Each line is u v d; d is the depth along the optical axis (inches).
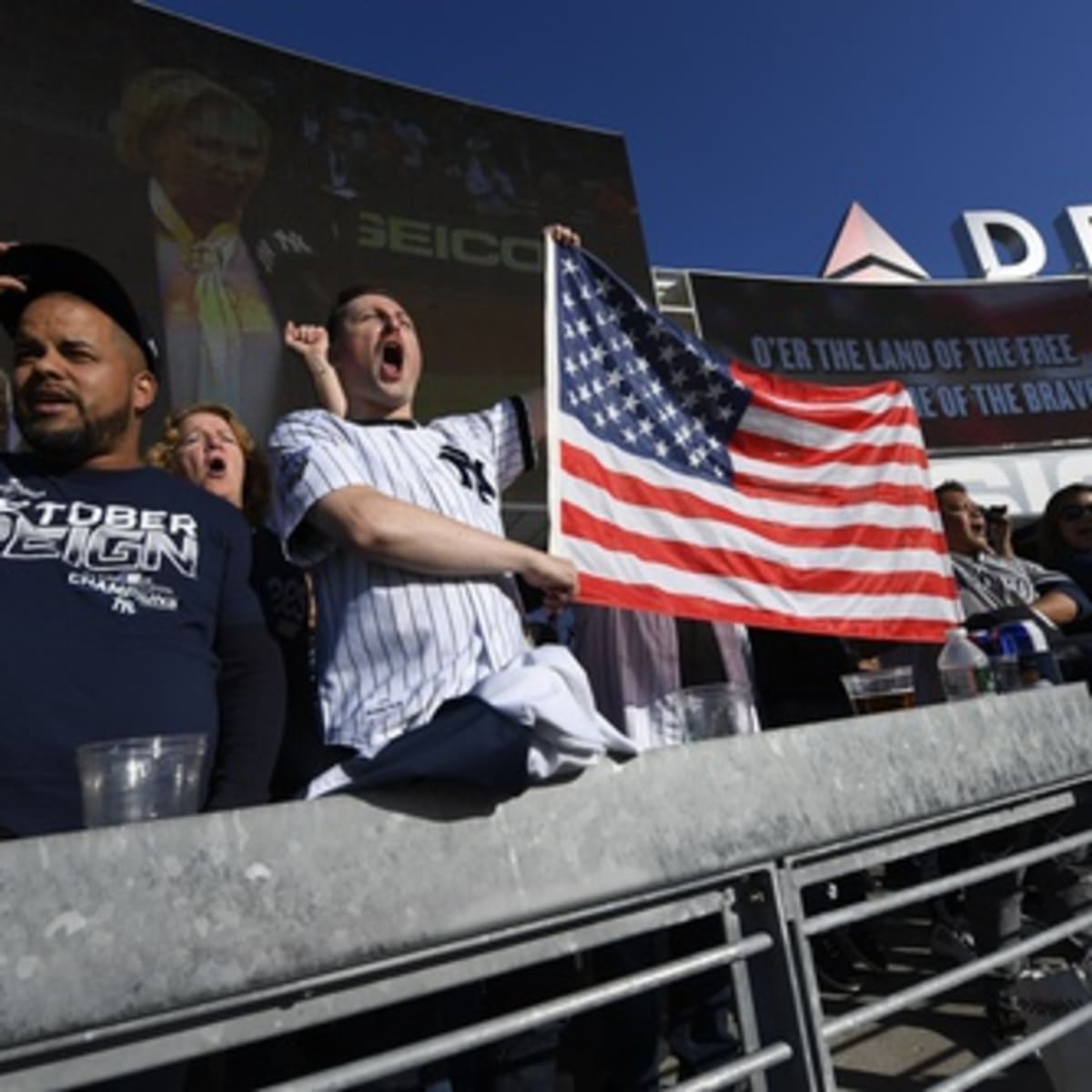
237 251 318.0
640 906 43.4
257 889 31.0
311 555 59.3
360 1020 51.2
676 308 504.1
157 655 52.6
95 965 27.5
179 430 91.3
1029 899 132.8
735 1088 57.6
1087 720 68.1
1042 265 608.4
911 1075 90.4
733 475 108.7
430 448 69.0
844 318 536.1
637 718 93.4
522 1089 59.5
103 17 314.2
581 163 427.8
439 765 35.5
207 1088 62.9
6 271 60.5
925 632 114.3
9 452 58.6
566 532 87.7
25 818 45.8
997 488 516.4
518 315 382.3
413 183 378.3
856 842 51.6
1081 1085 68.9
